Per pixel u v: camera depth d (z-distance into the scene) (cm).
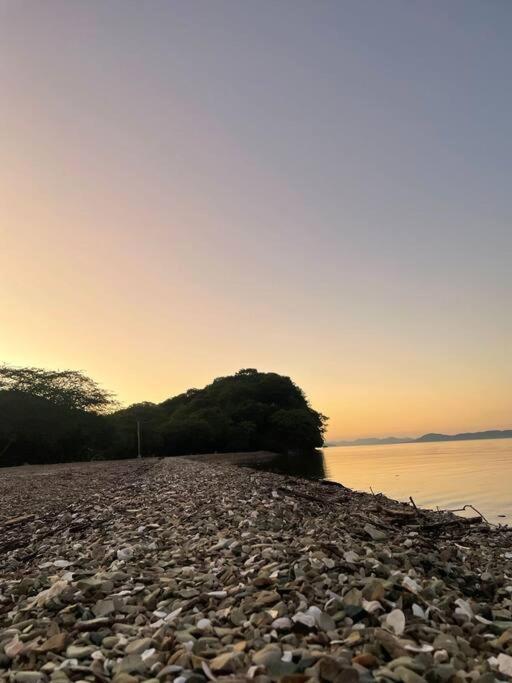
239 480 2645
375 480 4262
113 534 1173
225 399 13962
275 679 411
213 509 1446
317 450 15675
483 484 3609
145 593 664
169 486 2467
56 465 5959
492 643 517
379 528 1252
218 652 472
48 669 463
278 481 2842
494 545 1291
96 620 562
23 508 1955
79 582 687
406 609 577
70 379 8106
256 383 15050
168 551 927
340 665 412
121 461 7031
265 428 13538
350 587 627
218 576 718
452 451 12694
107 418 8788
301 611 559
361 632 509
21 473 4234
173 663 453
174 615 576
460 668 455
